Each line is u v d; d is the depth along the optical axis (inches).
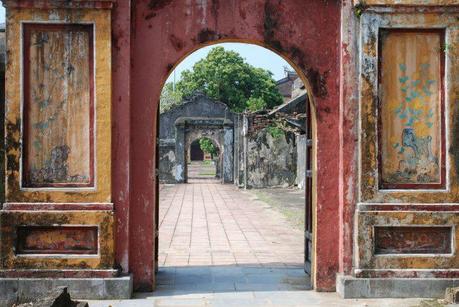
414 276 251.3
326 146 261.4
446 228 253.9
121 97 250.4
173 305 239.3
